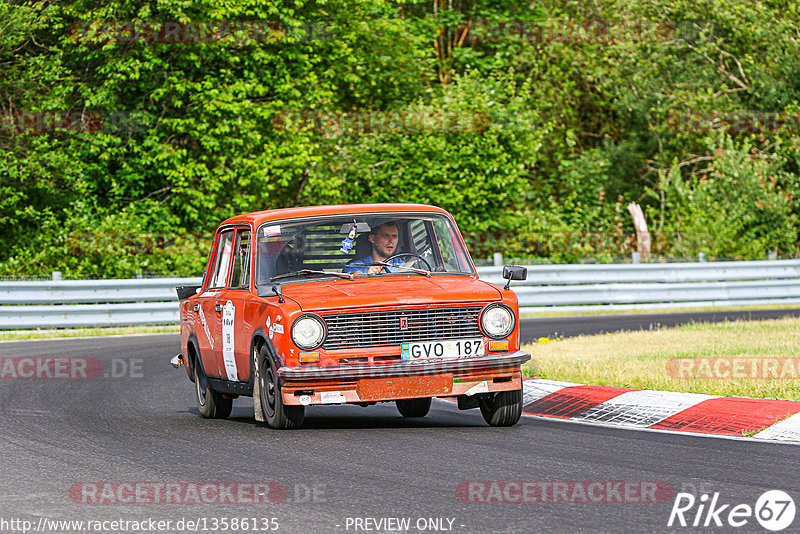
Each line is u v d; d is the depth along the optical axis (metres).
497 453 27.94
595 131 139.00
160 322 79.81
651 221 129.00
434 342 31.64
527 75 133.50
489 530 19.70
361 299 31.38
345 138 108.62
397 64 121.00
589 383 40.00
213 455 28.42
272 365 31.88
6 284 75.81
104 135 97.75
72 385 47.28
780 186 119.31
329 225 34.75
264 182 99.94
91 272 95.25
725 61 133.25
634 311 90.31
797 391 35.56
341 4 112.88
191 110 100.50
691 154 132.62
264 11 102.56
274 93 105.06
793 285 95.31
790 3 129.88
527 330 71.00
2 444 31.08
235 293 35.41
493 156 108.62
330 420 36.03
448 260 35.31
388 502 22.14
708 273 92.88
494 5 136.50
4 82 96.12
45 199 99.31
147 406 40.72
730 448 28.30
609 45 132.00
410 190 107.25
